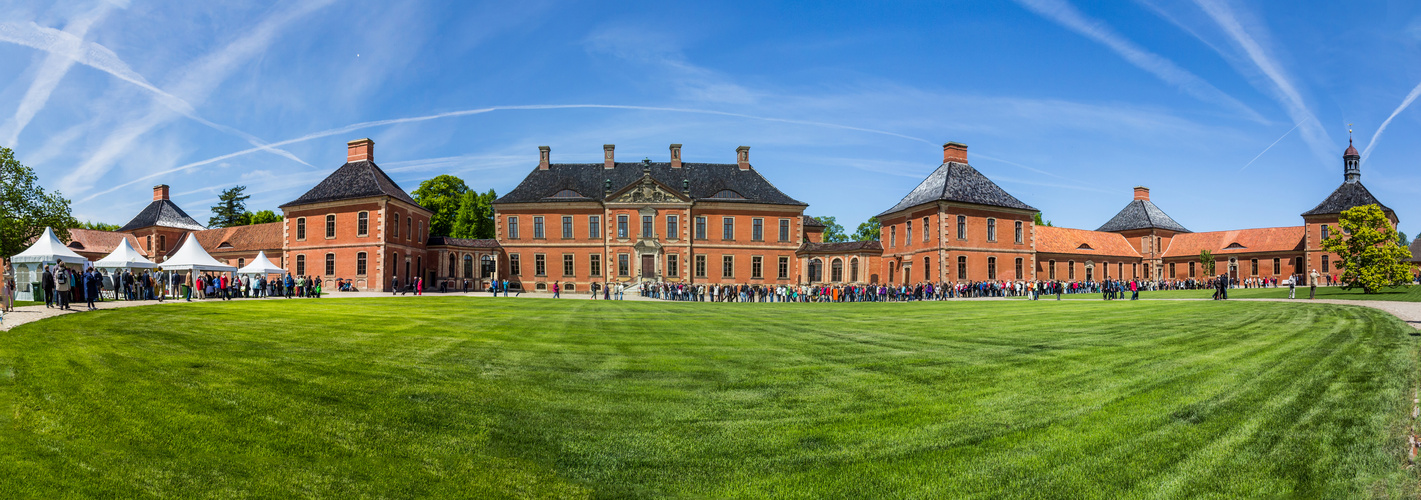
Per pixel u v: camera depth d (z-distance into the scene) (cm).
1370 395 1017
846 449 835
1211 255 7938
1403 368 1230
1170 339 1745
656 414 991
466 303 3297
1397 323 2044
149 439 849
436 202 8038
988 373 1280
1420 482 674
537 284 6425
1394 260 4641
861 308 3394
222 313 2314
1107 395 1069
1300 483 688
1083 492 689
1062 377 1225
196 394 1041
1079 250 7562
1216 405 984
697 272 6400
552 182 6688
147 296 3631
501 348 1579
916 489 712
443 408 1009
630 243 6341
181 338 1627
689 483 743
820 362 1420
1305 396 1023
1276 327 1992
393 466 785
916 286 5175
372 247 5588
